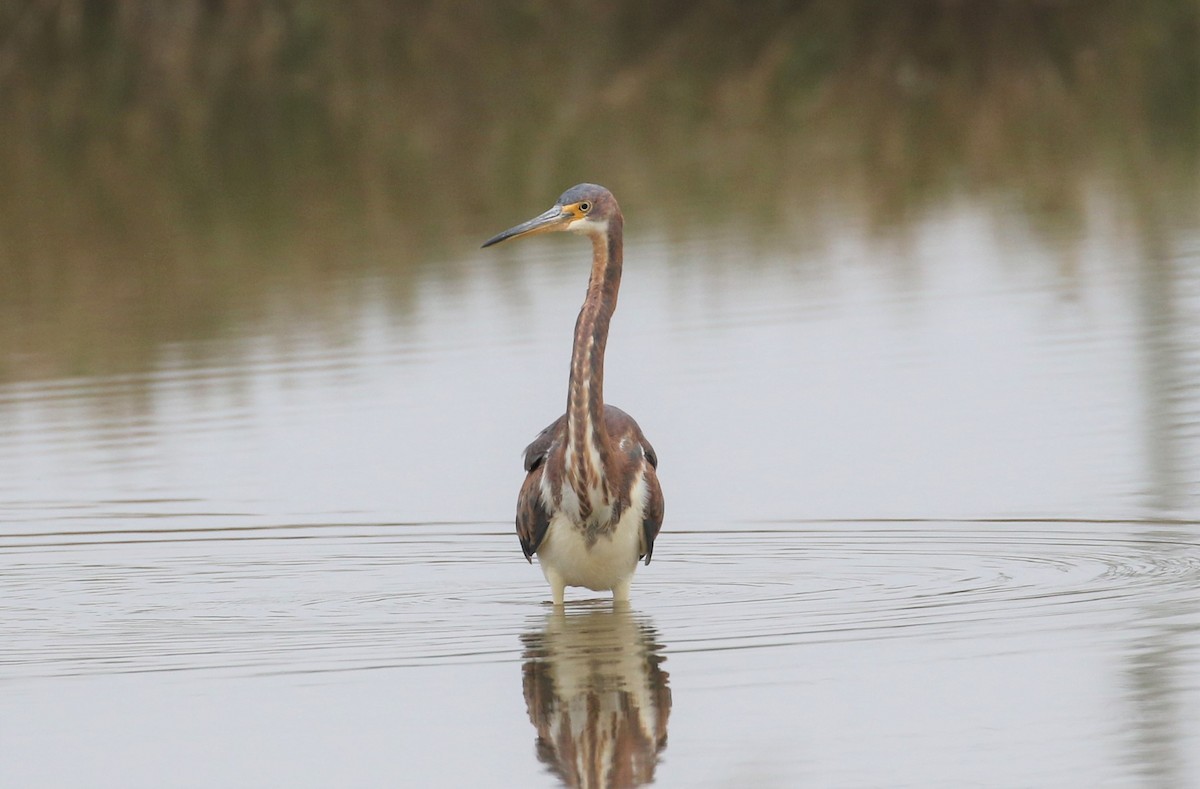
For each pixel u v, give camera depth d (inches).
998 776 317.4
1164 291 780.6
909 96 1411.2
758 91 1440.7
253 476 575.2
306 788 322.7
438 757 336.2
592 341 420.8
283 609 438.9
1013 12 1562.5
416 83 1513.3
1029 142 1231.5
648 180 1155.3
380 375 709.3
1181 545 457.4
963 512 498.9
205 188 1204.5
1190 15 1556.3
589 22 1631.4
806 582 445.4
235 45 1561.3
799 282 848.3
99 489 567.5
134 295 901.8
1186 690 351.6
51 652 406.3
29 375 748.6
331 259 965.8
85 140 1382.9
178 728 354.3
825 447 573.9
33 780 329.7
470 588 455.8
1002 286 815.7
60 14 1536.7
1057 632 390.6
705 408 629.9
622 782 320.8
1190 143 1186.0
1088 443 557.0
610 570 429.4
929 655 379.9
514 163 1232.8
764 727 343.6
